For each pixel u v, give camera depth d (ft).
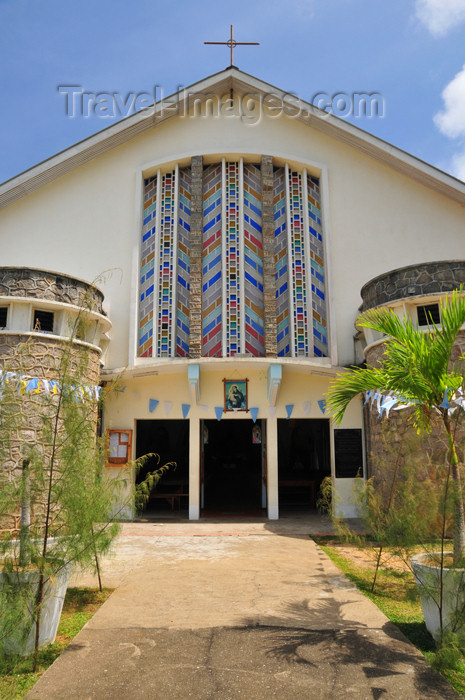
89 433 19.47
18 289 32.53
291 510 49.01
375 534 22.75
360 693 14.23
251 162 47.96
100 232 46.47
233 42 47.93
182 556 30.12
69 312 33.76
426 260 45.85
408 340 21.07
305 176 47.44
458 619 16.26
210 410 43.42
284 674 15.28
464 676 15.43
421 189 47.09
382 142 45.60
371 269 45.80
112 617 19.93
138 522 42.04
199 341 42.93
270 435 43.37
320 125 47.09
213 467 66.13
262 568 27.27
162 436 61.41
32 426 26.73
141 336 44.65
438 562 18.58
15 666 15.16
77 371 19.88
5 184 45.06
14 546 17.16
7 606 15.19
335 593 22.86
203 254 45.96
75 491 18.10
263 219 45.34
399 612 20.63
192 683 14.78
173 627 18.90
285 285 45.91
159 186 47.06
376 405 36.91
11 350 30.73
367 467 42.80
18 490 17.02
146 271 45.96
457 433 29.66
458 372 21.83
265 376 43.83
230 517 44.39
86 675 15.29
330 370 42.32
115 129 46.09
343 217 46.75
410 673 15.37
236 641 17.62
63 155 45.60
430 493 19.56
